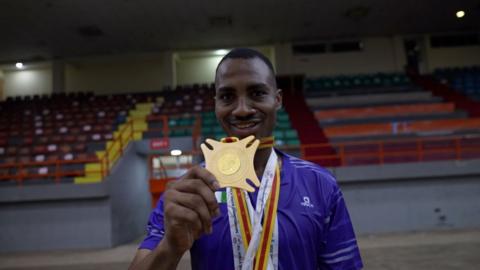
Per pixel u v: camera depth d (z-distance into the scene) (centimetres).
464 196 877
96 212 830
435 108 1355
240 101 116
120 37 1544
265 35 1622
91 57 1756
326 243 126
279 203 120
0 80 1834
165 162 1248
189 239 89
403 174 869
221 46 1719
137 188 1017
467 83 1590
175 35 1557
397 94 1487
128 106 1453
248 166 98
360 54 1761
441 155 1003
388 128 1224
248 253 108
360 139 1138
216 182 90
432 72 1742
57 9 1262
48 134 1220
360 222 870
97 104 1505
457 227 867
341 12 1419
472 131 1144
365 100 1486
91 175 962
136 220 998
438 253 612
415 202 875
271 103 119
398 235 816
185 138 1009
